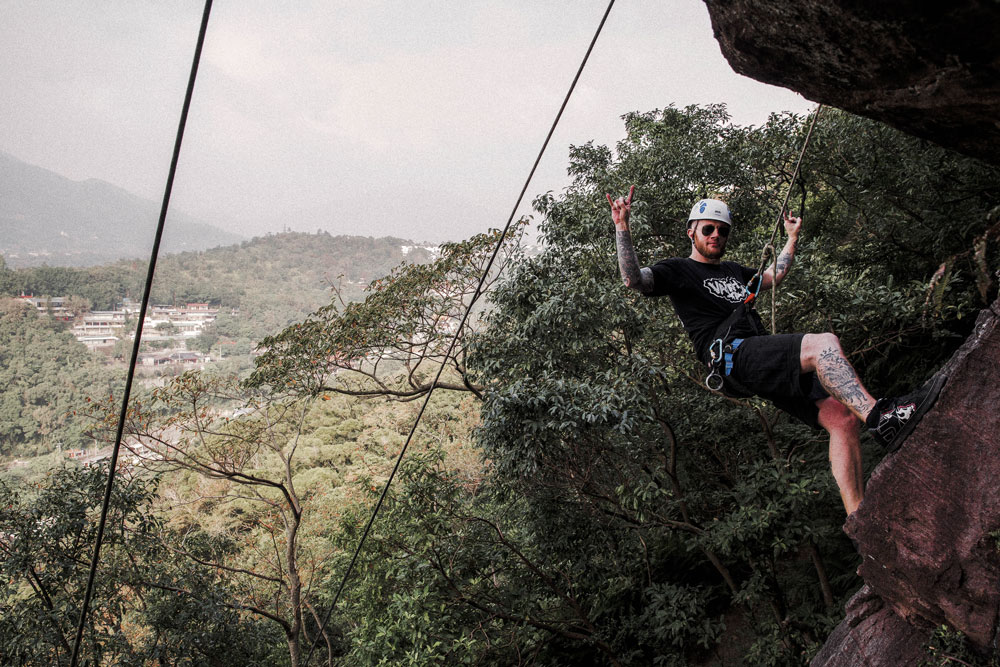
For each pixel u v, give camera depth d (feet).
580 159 32.89
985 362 7.88
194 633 35.12
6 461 141.38
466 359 28.02
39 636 29.84
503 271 27.73
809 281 20.59
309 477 80.38
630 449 24.95
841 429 8.58
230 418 40.22
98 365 219.00
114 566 33.30
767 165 26.43
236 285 501.15
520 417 22.81
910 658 9.57
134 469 36.40
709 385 8.29
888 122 7.10
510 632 29.60
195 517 57.82
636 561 31.91
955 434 8.16
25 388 176.86
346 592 30.19
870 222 26.05
